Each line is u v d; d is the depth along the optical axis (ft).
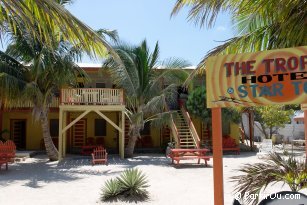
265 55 17.83
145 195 33.17
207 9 23.70
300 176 17.75
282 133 126.31
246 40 28.81
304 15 22.52
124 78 66.23
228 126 88.12
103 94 65.62
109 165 57.26
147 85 69.77
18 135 83.82
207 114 72.28
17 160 63.72
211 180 42.50
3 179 43.75
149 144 86.22
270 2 23.12
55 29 20.15
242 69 18.11
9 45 55.67
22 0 17.15
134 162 61.16
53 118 83.97
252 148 84.53
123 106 65.98
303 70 17.15
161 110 74.79
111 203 30.50
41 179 43.73
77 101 64.64
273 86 17.57
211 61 18.63
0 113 79.51
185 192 35.19
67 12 16.75
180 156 57.36
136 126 69.77
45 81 60.64
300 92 17.16
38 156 72.28
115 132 86.12
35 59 55.88
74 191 35.99
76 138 84.33
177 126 75.10
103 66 67.87
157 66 70.38
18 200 31.86
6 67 57.26
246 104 17.94
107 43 18.40
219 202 18.38
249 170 18.84
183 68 69.82
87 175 46.83
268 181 18.29
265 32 27.94
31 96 57.98
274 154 19.95
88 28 17.43
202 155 57.72
